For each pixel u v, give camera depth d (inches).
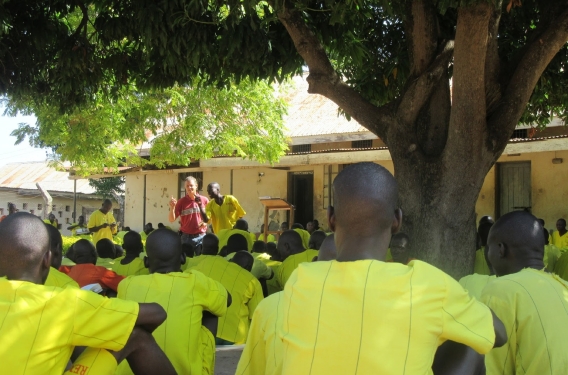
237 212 392.5
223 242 338.6
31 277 91.0
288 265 242.8
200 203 388.2
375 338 72.5
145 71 276.4
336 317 74.4
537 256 115.0
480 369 84.5
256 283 216.4
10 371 81.7
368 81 280.2
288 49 239.5
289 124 664.4
